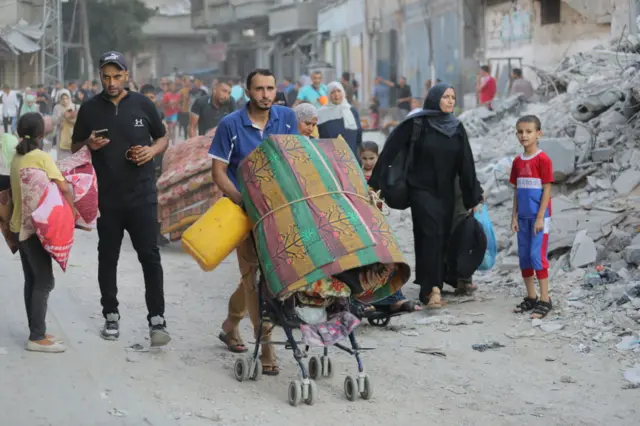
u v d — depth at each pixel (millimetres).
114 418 6465
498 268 10953
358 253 6434
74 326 8875
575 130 13078
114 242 8320
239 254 7430
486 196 13133
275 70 63562
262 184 6801
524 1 26594
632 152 11961
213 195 12703
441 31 31766
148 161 8195
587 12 23609
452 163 9664
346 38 45156
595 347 8109
